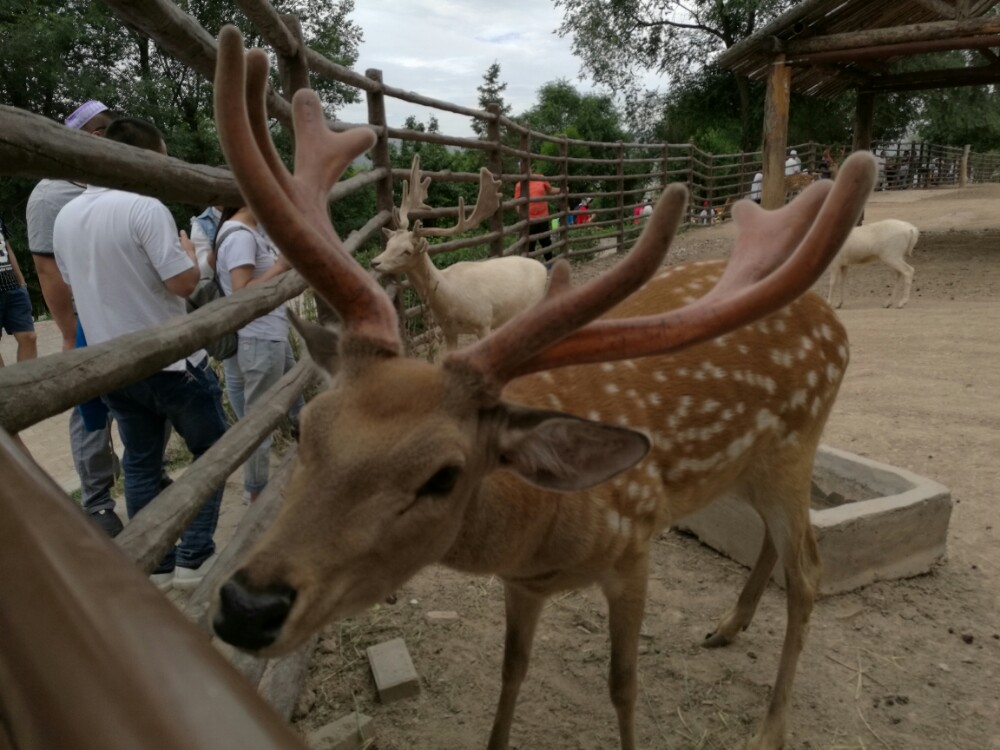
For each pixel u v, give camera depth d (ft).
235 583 4.65
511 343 5.50
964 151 94.22
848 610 10.68
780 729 8.43
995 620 10.45
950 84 46.88
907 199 76.69
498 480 6.40
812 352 8.84
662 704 9.29
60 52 60.85
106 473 13.10
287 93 12.88
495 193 22.70
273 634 4.61
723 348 8.27
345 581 4.99
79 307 11.14
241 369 13.97
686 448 7.93
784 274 5.22
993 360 21.18
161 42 7.91
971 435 16.02
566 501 6.87
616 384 7.66
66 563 2.07
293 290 11.24
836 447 15.84
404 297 25.21
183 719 1.58
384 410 5.21
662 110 96.94
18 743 1.76
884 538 11.03
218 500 12.12
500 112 30.27
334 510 4.95
